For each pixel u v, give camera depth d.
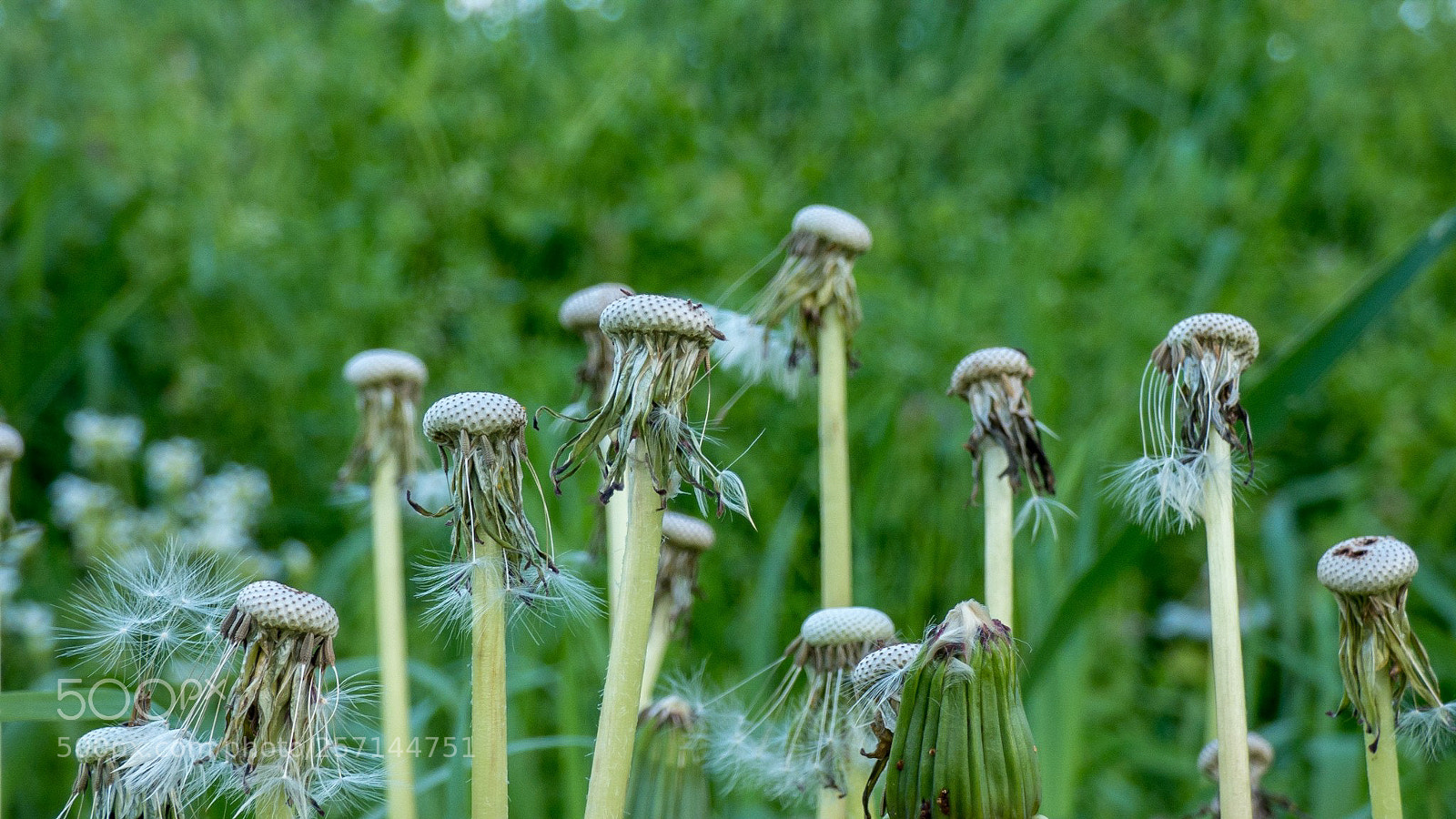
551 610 1.33
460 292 4.83
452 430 1.13
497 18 6.21
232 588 1.31
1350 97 5.72
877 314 4.63
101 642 1.26
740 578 3.72
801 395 2.11
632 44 5.71
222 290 4.88
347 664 2.05
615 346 1.16
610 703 1.13
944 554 3.78
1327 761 2.69
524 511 1.14
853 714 1.36
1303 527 4.76
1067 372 4.43
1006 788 1.07
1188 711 3.82
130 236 4.82
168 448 4.02
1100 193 5.58
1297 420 4.79
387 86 5.42
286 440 4.60
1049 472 1.55
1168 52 6.18
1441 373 4.75
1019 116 5.94
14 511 4.30
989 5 6.23
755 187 5.23
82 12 5.39
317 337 4.70
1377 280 1.90
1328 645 3.26
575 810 1.95
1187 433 1.31
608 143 5.39
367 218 5.25
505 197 5.19
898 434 3.93
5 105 5.12
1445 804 2.76
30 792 2.71
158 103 5.27
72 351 4.61
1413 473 4.54
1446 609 3.48
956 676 1.08
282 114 5.39
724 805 2.18
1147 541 1.96
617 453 1.14
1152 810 3.51
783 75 6.16
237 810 1.12
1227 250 4.74
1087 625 2.56
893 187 5.47
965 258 4.98
